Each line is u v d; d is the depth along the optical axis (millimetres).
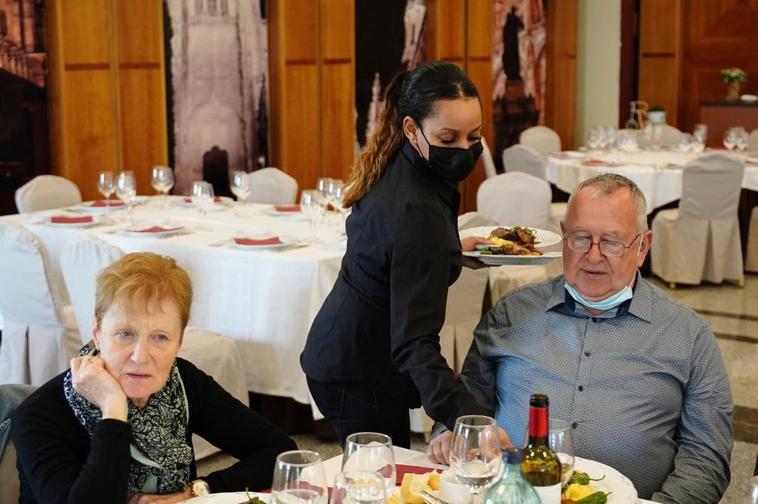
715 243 7895
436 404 2395
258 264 4590
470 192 10406
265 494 2119
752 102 10430
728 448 2631
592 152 9391
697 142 9273
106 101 7320
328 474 2277
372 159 2639
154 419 2297
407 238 2477
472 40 10109
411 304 2463
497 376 2838
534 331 2758
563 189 8609
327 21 8680
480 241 3445
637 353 2650
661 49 12602
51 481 2162
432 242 2480
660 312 2680
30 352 4777
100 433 2152
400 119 2580
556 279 2791
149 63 7520
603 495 2033
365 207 2600
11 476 2352
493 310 2865
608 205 2590
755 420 4930
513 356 2766
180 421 2373
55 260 5418
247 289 4633
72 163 7215
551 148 10297
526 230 3594
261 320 4594
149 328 2211
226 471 2457
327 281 4488
